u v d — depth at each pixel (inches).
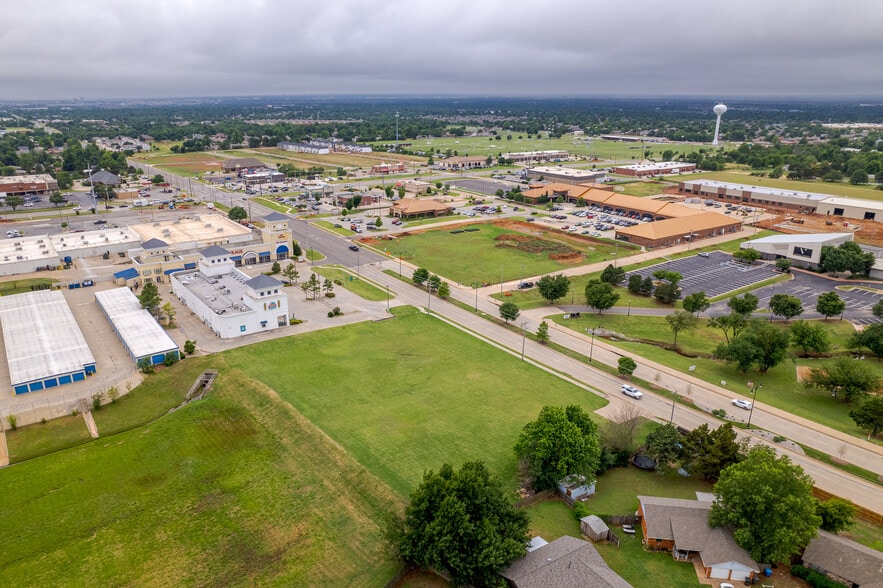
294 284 6456.7
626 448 3432.6
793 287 6614.2
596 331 5359.3
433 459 3395.7
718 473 3149.6
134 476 3277.6
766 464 2674.7
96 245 7170.3
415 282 6491.1
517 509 2721.5
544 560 2465.6
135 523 2915.8
